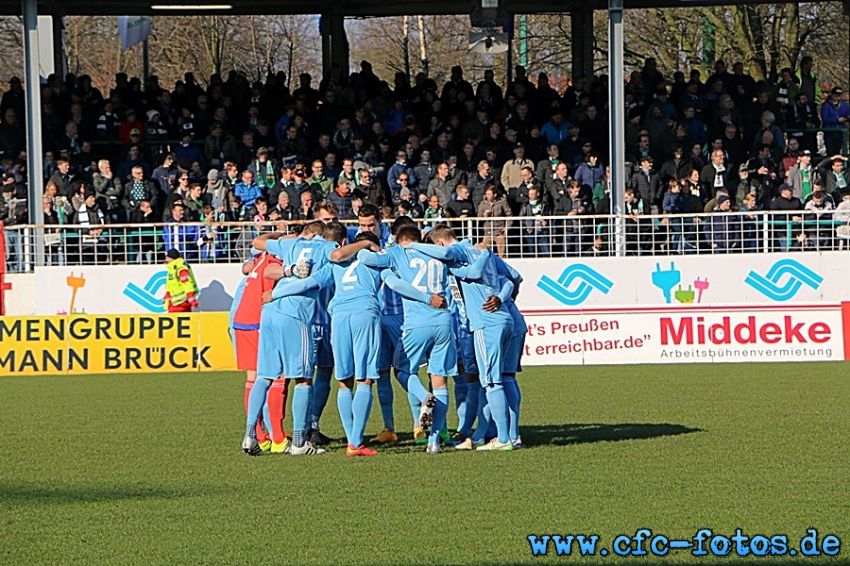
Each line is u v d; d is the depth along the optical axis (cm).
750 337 3475
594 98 4678
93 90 4816
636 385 2892
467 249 1925
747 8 7000
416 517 1469
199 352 3478
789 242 4016
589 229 4144
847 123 5103
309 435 2061
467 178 4241
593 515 1469
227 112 4653
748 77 4731
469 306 1933
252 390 1942
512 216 4119
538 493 1597
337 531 1405
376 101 4697
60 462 1916
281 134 4484
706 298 4006
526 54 7350
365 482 1694
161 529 1433
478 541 1352
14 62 8125
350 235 2105
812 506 1504
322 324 2033
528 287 4031
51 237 4062
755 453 1886
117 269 4009
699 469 1755
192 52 8494
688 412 2394
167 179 4312
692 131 4522
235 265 4019
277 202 4209
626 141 4622
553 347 3491
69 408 2631
